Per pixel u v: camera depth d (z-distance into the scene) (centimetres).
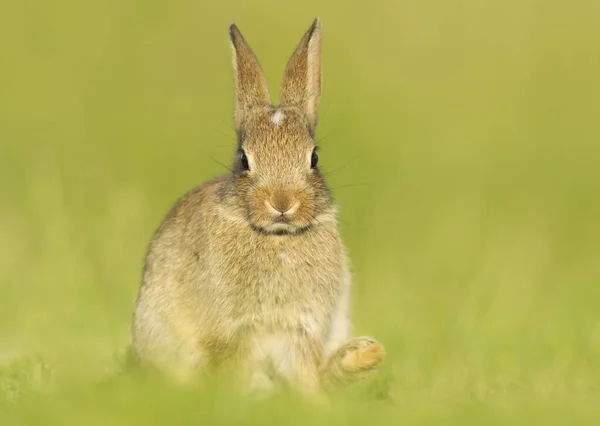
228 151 2256
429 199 2239
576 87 2677
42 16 2858
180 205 1065
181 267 1013
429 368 1180
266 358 990
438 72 2709
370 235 2094
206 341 988
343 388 1011
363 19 2873
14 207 2023
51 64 2711
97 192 1980
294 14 2853
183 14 2875
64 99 2578
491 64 2742
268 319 977
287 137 987
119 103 2586
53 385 974
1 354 1273
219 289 973
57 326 1362
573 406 892
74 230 1695
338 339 1039
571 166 2414
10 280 1574
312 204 966
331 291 995
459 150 2417
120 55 2764
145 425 772
